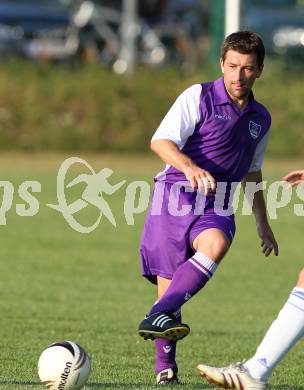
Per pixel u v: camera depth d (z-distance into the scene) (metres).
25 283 36.50
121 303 33.03
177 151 18.42
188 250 19.22
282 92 85.00
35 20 104.50
